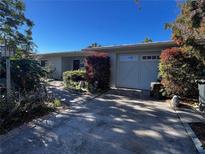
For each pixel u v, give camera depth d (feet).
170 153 11.27
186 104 23.49
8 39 32.81
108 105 23.71
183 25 17.60
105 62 36.11
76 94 31.48
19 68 22.13
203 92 20.24
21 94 18.88
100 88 35.65
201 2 12.88
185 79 25.09
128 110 21.20
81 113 19.80
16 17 33.09
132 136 13.76
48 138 13.24
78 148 11.83
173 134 14.12
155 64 33.91
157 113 19.92
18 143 12.37
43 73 25.16
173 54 25.38
